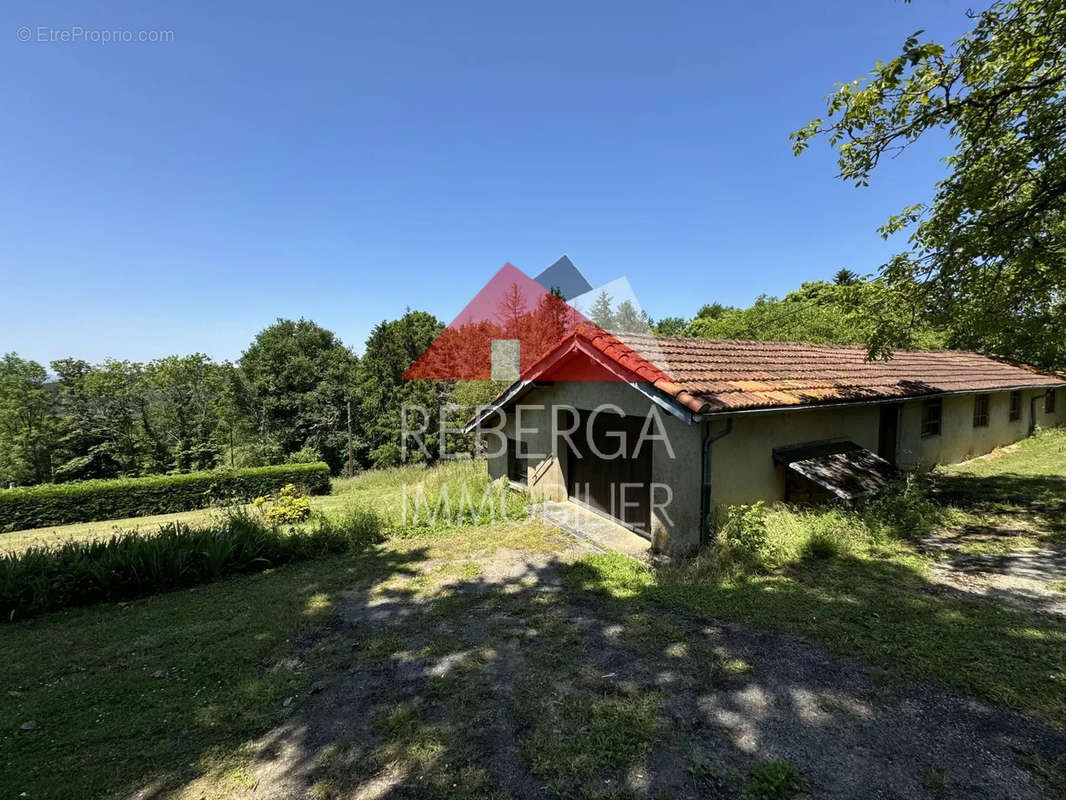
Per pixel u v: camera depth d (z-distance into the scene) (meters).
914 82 5.60
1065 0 4.74
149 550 6.01
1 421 23.77
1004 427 13.29
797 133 6.46
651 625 4.16
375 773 2.58
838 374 8.70
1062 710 2.80
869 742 2.62
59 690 3.59
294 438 28.98
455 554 6.68
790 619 4.06
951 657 3.37
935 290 7.53
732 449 6.44
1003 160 6.02
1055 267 6.59
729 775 2.44
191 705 3.33
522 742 2.76
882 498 6.77
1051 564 5.09
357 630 4.45
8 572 5.36
